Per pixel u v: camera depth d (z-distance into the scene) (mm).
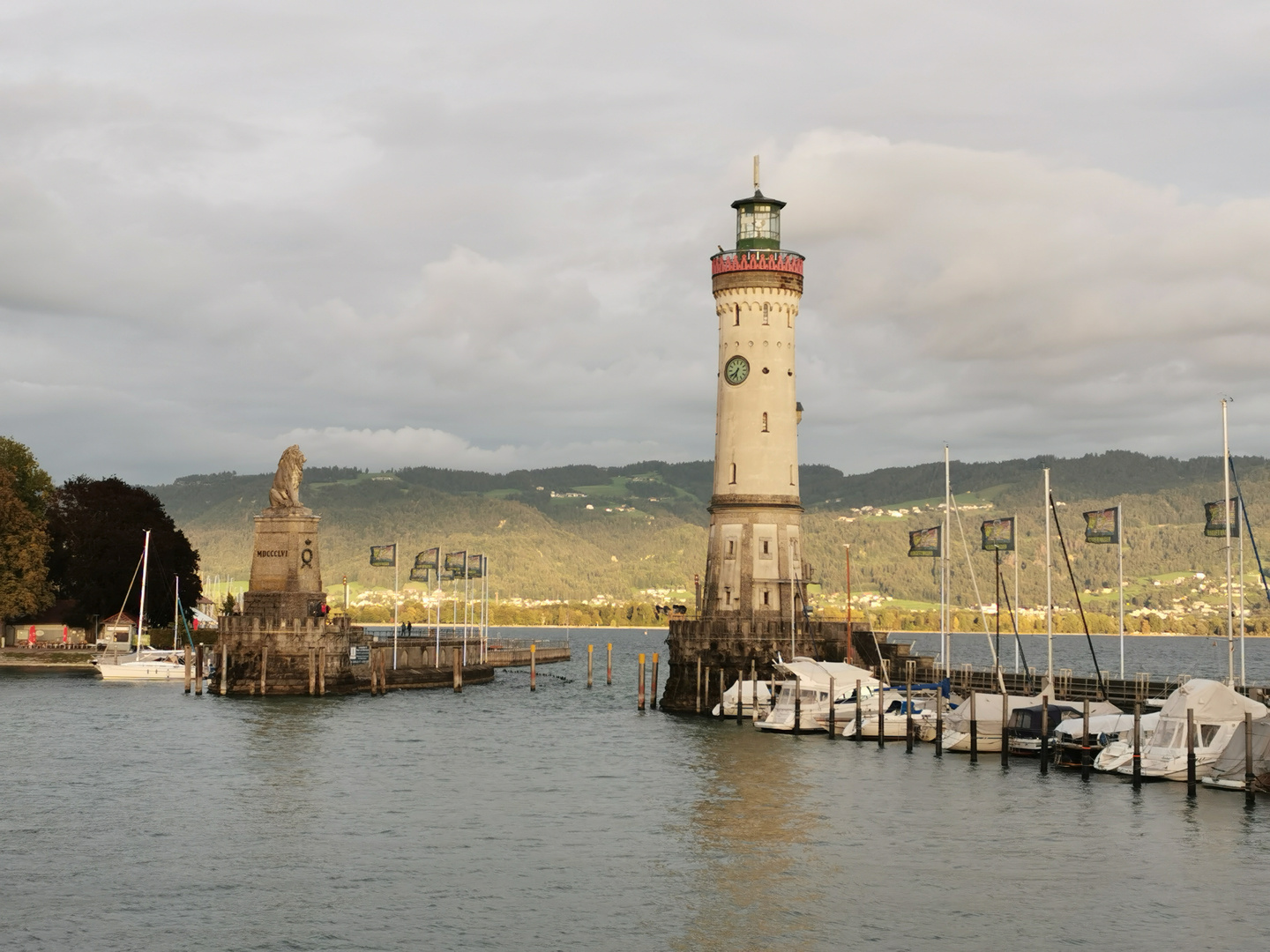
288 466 139875
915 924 52969
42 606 174125
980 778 83438
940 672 126312
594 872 60531
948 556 121562
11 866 60844
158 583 186500
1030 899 56062
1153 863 61531
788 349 127562
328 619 147000
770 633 123250
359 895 56688
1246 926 52656
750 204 129250
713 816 72375
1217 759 79375
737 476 126188
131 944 50375
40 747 97438
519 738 106688
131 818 71438
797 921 53312
